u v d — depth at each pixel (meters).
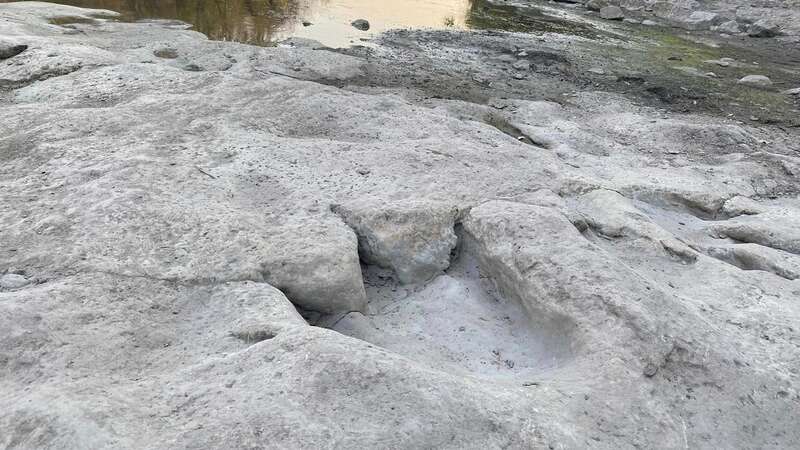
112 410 2.42
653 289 3.47
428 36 11.80
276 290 3.35
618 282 3.46
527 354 3.47
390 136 5.55
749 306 3.74
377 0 15.28
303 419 2.42
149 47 8.53
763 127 8.05
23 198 3.94
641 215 4.60
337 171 4.65
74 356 2.77
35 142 4.68
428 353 3.35
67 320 2.95
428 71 9.21
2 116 5.14
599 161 6.07
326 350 2.71
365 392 2.57
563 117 7.62
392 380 2.63
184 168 4.40
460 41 11.61
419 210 4.12
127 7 11.88
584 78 9.73
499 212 4.12
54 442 2.29
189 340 3.00
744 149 6.89
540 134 6.78
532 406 2.70
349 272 3.57
